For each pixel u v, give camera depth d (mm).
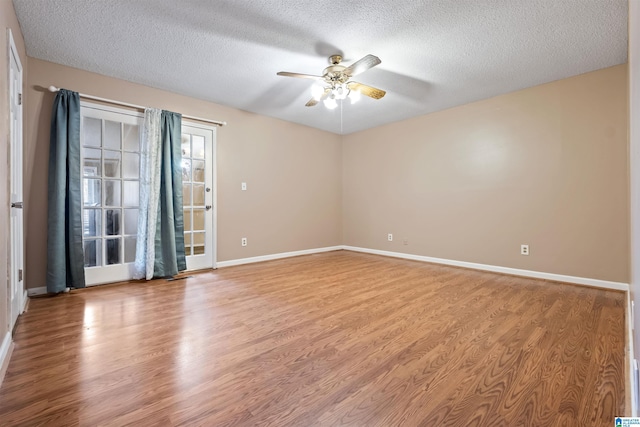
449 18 2213
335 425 1151
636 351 1090
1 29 1696
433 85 3389
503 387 1387
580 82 3133
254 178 4453
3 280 1613
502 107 3684
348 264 4309
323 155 5438
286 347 1787
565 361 1611
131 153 3352
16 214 2207
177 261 3576
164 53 2721
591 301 2623
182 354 1700
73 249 2854
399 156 4840
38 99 2775
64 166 2799
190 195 3824
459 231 4121
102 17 2207
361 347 1787
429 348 1771
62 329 2033
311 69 3023
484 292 2910
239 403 1278
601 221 3033
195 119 3793
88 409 1232
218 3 2064
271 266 4168
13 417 1179
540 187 3404
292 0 2033
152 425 1146
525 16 2178
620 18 2184
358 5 2080
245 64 2922
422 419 1181
